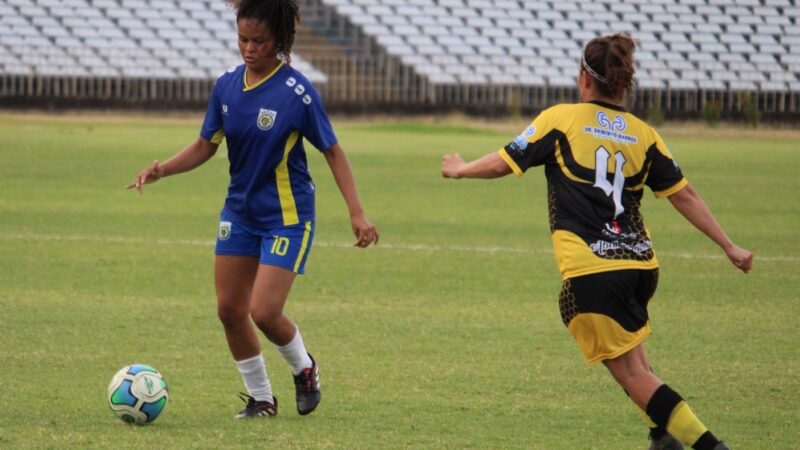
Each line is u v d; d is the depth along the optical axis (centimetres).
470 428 2558
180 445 2342
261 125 2538
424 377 3086
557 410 2747
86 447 2308
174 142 12800
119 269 4978
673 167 2225
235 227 2614
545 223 7144
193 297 4331
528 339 3641
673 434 2128
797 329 3906
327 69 19875
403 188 9169
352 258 5488
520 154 2186
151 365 3186
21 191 8156
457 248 5919
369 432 2502
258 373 2653
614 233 2150
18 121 16288
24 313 3925
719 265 5500
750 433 2569
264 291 2548
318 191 8819
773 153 13775
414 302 4328
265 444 2369
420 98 19862
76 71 18388
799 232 6838
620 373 2164
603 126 2192
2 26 18888
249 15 2497
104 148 11844
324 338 3612
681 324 3984
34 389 2859
